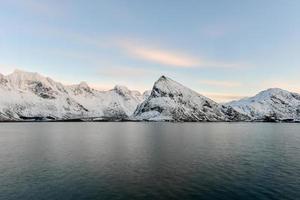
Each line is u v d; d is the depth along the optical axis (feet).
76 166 214.90
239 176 185.47
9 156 260.21
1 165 218.38
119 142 386.93
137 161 235.81
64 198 142.92
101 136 494.59
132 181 172.65
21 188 158.40
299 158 253.24
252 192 152.46
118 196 146.00
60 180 174.50
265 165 220.84
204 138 456.86
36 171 197.88
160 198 143.43
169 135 519.60
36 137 473.67
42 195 147.02
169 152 287.69
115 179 177.27
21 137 473.67
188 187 161.17
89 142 386.52
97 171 198.18
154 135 518.78
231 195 148.15
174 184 166.91
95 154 272.72
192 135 522.88
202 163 228.02
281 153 283.59
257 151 298.35
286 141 414.62
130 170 201.77
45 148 318.86
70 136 495.41
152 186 162.71
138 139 434.30
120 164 222.89
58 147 328.29
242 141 410.31
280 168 210.18
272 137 492.54
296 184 166.91
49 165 218.38
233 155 269.03
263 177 182.80
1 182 169.89
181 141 403.54
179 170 202.28
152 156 261.24
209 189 157.58
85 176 184.14
